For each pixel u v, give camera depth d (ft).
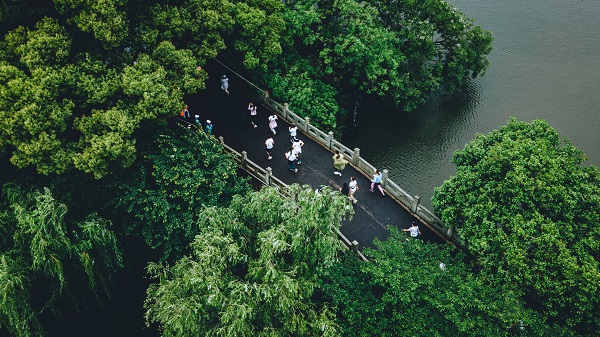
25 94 70.64
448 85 137.39
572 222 74.33
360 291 73.92
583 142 132.16
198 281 62.28
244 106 116.98
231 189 88.48
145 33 85.25
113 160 77.00
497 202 77.82
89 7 76.38
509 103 141.59
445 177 124.67
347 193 100.42
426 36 125.59
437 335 67.87
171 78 87.15
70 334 87.10
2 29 77.61
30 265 70.08
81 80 76.74
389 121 136.36
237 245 68.13
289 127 113.39
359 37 118.52
